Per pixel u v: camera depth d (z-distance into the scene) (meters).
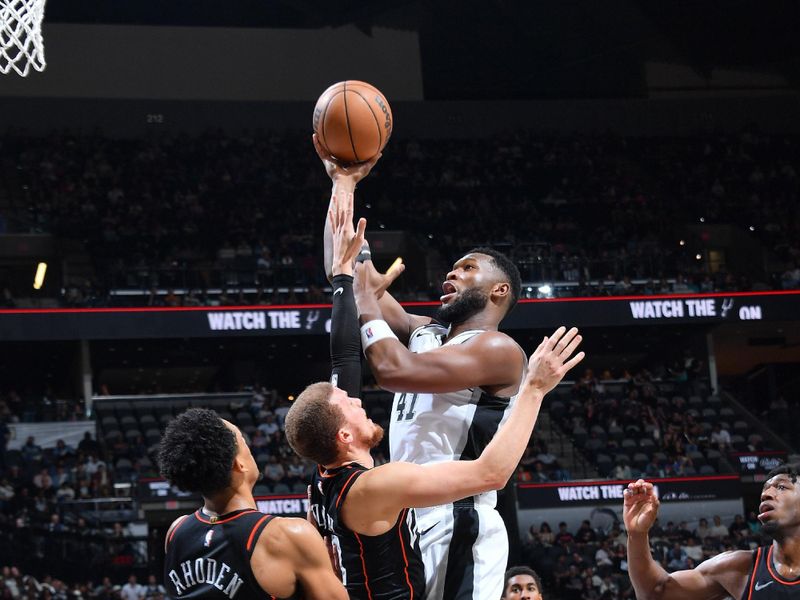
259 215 26.05
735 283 24.27
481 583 3.21
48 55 26.89
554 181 28.55
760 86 30.47
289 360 25.75
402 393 3.48
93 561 16.16
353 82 3.48
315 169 27.44
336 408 2.84
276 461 19.19
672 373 24.62
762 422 23.80
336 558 2.89
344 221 3.28
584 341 25.66
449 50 28.97
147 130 27.22
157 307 21.75
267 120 27.97
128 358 24.44
